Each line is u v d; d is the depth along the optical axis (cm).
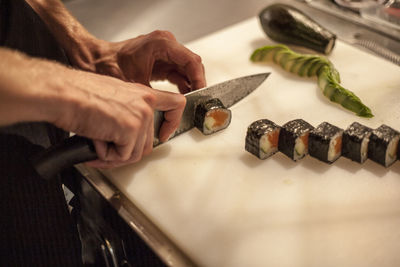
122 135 43
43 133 53
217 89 55
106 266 52
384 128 49
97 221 52
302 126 50
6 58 39
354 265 42
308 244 44
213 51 67
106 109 42
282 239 44
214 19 79
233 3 80
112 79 45
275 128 50
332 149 49
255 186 49
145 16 77
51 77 40
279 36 66
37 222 52
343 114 55
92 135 43
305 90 59
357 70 61
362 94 57
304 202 47
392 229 44
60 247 54
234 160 51
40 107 40
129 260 49
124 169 51
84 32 59
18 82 38
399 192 47
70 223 54
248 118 56
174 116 50
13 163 50
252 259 43
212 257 43
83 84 42
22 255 53
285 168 50
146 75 57
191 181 49
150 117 44
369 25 67
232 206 47
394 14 67
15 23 52
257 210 46
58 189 52
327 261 43
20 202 51
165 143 53
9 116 39
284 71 62
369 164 50
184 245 44
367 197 47
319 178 49
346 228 44
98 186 49
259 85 60
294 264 43
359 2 71
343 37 67
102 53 58
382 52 64
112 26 75
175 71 59
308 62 59
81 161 46
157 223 46
